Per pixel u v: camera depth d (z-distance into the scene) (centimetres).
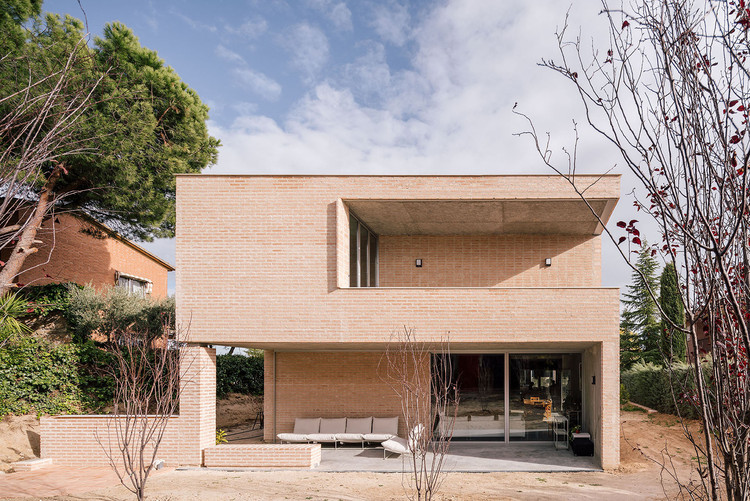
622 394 2222
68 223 2009
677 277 380
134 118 1284
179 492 930
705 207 366
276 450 1150
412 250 1588
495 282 1566
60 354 1495
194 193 1215
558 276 1561
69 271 2062
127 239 2144
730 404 367
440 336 1150
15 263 1408
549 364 1454
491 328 1144
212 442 1227
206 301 1190
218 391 2070
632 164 372
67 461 1163
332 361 1510
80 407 1462
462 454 1296
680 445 1296
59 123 442
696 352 371
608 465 1130
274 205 1208
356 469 1133
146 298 1986
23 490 946
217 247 1202
